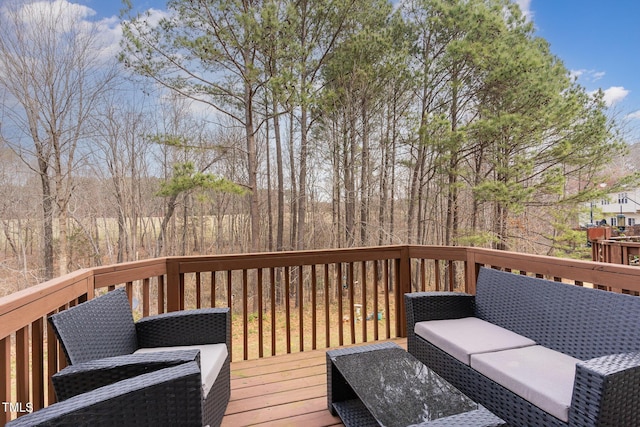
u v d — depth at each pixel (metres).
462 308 2.61
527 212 10.08
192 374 1.23
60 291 1.77
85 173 10.63
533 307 2.15
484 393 1.78
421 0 9.59
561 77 8.59
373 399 1.48
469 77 9.29
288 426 1.90
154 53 7.66
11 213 9.96
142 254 11.87
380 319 7.85
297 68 7.53
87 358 1.58
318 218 11.57
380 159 11.21
